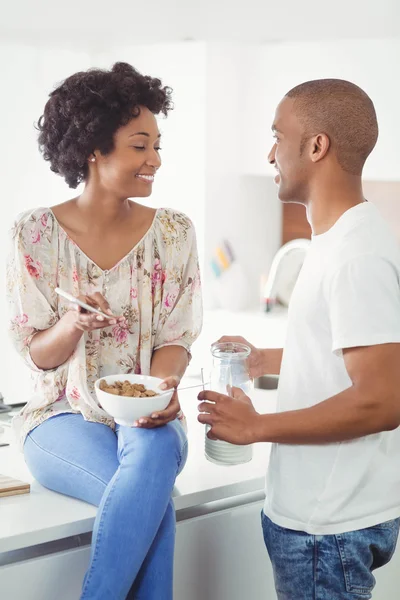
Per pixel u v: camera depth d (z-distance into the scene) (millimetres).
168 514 1810
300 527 1677
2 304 3520
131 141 1910
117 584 1704
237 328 3621
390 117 3174
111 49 3514
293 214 3912
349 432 1551
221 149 3607
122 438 1836
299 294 1658
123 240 2035
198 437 2293
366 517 1644
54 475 1905
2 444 2205
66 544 1873
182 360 2096
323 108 1644
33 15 3066
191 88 3510
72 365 1972
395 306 1550
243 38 3445
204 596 2025
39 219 1984
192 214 3629
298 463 1679
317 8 2961
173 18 3137
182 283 2131
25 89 3412
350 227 1608
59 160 1981
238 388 1811
